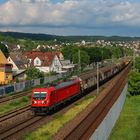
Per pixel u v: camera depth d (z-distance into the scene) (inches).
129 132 1637.6
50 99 1994.3
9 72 3966.5
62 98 2230.6
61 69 5826.8
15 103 2380.7
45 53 5723.4
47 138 1411.2
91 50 7126.0
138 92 3070.9
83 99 2719.0
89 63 6668.3
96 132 1090.1
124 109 2332.7
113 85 3245.6
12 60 4899.1
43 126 1673.2
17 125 1678.2
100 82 3757.4
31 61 5585.6
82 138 1259.2
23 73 4249.5
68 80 2564.0
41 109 1975.9
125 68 6466.5
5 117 1833.2
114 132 1626.5
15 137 1427.2
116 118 1868.8
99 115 1769.2
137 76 3095.5
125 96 2790.4
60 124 1710.1
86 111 1802.4
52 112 2089.1
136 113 2169.0
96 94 2910.9
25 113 1996.8
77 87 2642.7
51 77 4072.3
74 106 2342.5
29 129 1598.2
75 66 5944.9
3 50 5979.3
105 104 2144.4
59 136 1213.1
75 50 7091.5
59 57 6294.3
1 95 2765.7
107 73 4281.5
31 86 3440.0
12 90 2992.1
